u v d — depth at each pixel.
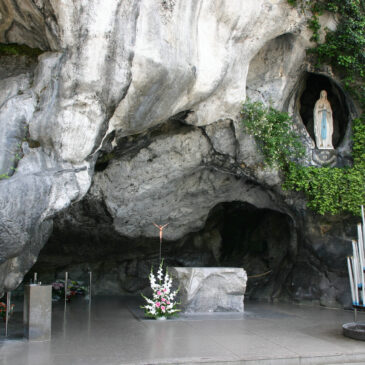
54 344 6.36
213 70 8.34
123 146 10.11
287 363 5.79
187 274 9.28
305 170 10.66
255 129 10.12
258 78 10.76
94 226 11.76
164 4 7.20
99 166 10.76
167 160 10.77
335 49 10.34
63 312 9.59
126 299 12.36
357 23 9.98
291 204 11.44
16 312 9.32
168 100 7.90
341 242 11.08
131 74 6.94
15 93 6.79
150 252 13.88
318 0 9.65
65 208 6.91
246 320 8.56
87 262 13.44
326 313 9.84
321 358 5.92
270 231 13.95
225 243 15.33
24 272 6.76
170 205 12.31
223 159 10.92
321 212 10.62
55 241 11.89
